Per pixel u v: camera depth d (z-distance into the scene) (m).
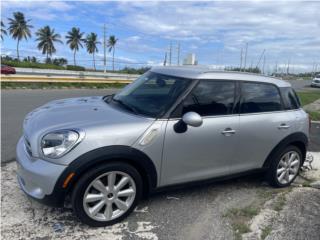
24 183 3.27
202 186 4.50
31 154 3.19
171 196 4.11
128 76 34.53
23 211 3.49
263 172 4.49
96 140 3.06
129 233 3.25
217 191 4.38
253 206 3.99
